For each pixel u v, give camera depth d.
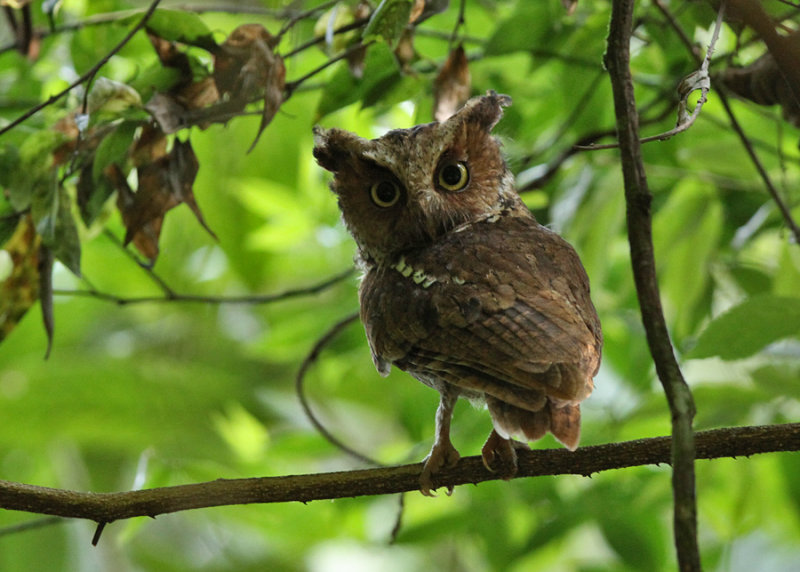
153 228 8.47
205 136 13.09
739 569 16.02
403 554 17.52
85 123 7.66
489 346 6.65
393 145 8.10
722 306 12.16
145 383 13.23
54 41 11.43
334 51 8.67
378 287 7.84
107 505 6.88
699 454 6.64
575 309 6.96
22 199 8.05
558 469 7.08
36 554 13.69
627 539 11.14
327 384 14.87
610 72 5.90
